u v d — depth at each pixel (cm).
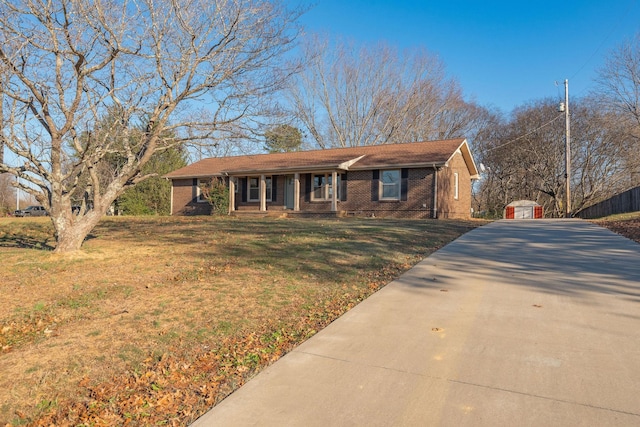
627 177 3419
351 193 2197
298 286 671
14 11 750
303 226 1456
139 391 365
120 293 635
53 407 339
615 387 341
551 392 336
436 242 1095
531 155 3659
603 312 523
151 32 870
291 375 379
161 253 947
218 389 364
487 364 388
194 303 585
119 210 2939
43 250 986
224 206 2386
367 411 317
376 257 890
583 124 3425
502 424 295
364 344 443
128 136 930
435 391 342
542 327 479
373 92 3619
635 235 1123
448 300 594
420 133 3766
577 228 1359
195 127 950
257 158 2677
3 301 604
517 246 1020
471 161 2439
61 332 488
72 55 795
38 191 909
